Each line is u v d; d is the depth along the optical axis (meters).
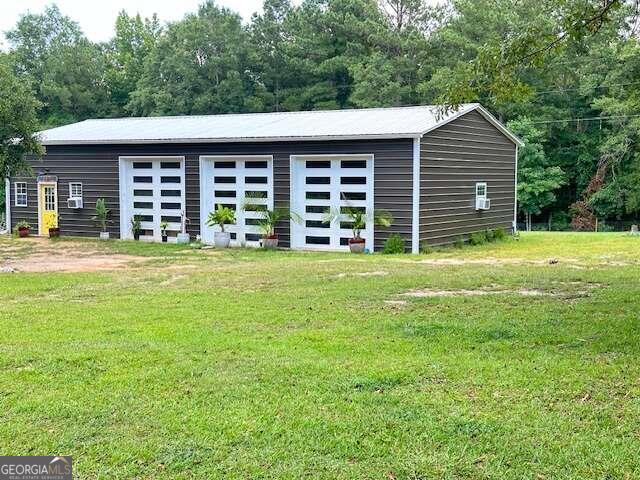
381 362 6.15
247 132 19.20
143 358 6.33
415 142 16.70
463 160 19.12
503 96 9.02
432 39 40.12
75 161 21.69
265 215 18.44
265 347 6.73
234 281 11.36
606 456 4.26
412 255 16.31
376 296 9.65
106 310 8.79
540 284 10.59
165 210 20.47
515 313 8.33
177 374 5.84
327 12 42.28
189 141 19.50
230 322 7.97
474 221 19.81
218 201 19.62
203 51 43.00
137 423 4.81
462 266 13.16
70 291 10.52
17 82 16.08
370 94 37.78
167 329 7.59
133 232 20.91
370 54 41.50
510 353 6.45
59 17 51.56
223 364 6.13
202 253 17.25
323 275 11.88
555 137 39.22
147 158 20.45
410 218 16.94
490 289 10.21
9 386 5.59
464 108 18.86
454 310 8.57
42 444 4.50
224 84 41.84
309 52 42.75
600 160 36.38
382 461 4.23
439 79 34.34
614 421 4.77
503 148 21.64
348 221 17.77
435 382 5.60
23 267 14.34
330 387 5.49
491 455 4.30
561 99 39.12
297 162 18.38
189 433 4.63
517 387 5.46
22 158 16.72
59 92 45.56
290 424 4.76
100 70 49.41
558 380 5.61
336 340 7.00
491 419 4.81
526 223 39.56
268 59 43.38
